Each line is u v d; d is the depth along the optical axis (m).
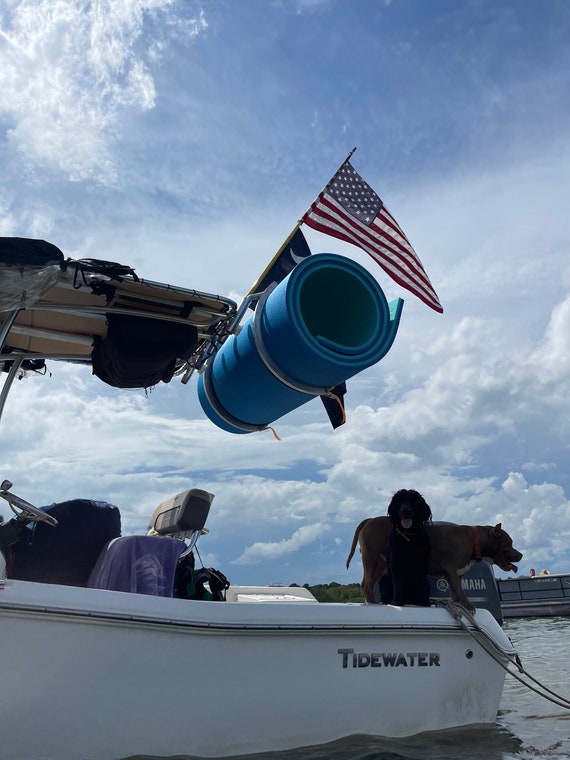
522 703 6.59
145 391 5.24
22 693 3.42
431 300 7.18
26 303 4.17
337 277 4.70
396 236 7.28
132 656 3.71
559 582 25.20
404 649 4.68
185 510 5.02
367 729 4.41
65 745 3.49
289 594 6.01
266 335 4.58
